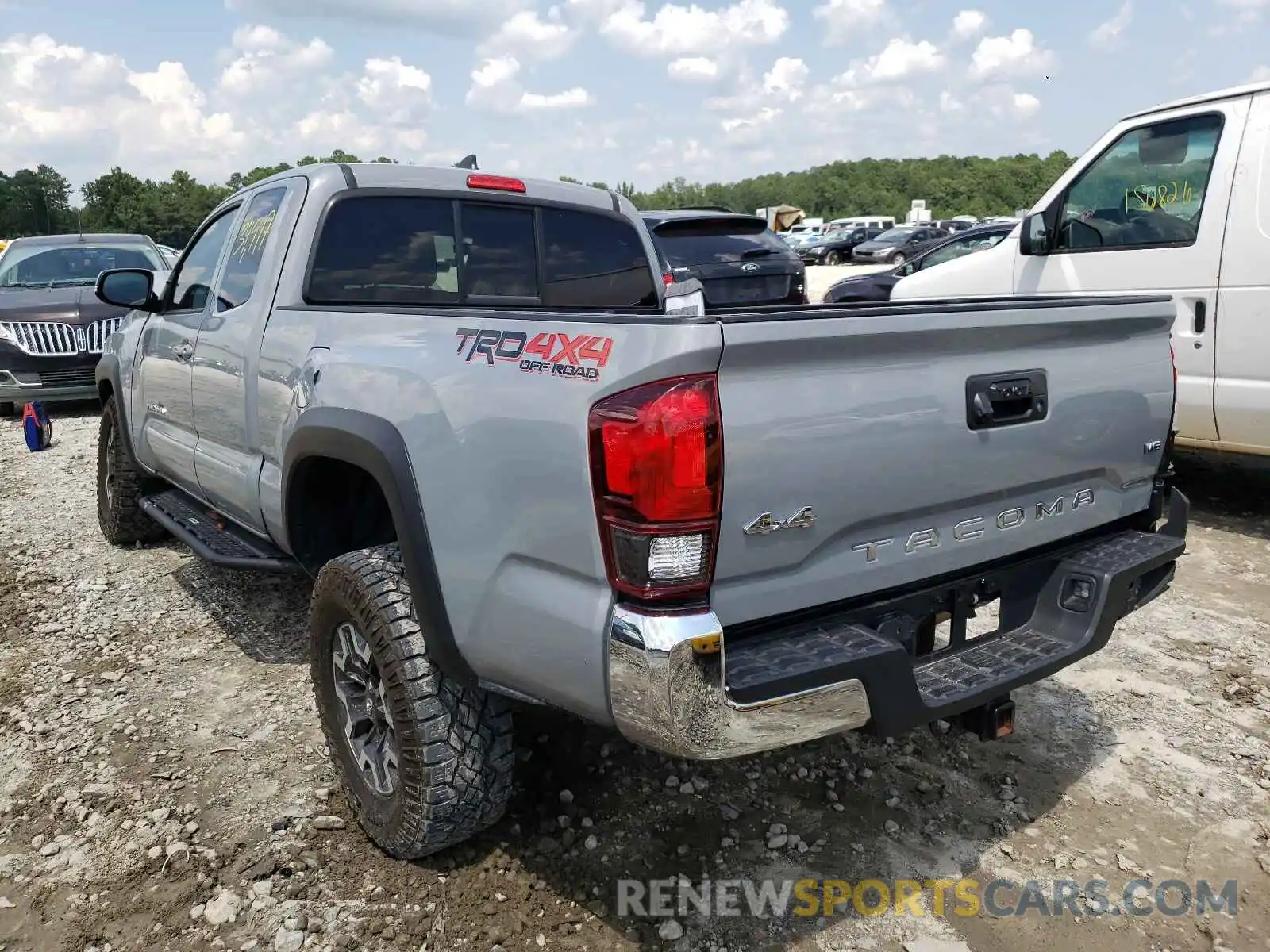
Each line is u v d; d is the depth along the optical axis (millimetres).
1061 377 2576
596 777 3057
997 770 3111
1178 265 5469
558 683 2121
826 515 2123
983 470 2408
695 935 2391
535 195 3996
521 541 2152
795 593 2146
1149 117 5645
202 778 3119
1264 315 5105
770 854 2693
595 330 2055
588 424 1976
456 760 2441
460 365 2348
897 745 3264
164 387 4402
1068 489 2713
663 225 9578
